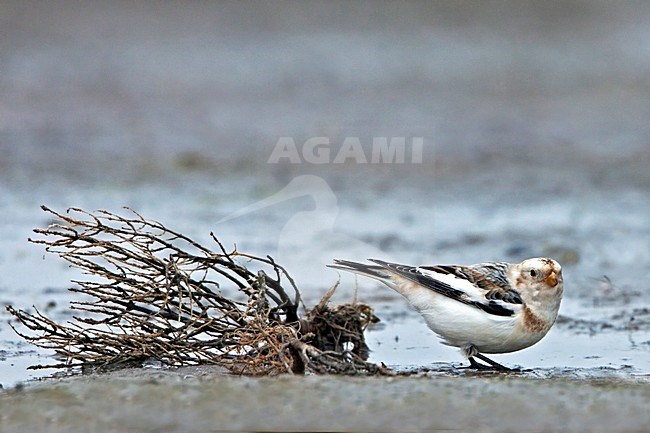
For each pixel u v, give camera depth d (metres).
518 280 9.95
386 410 7.59
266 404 7.67
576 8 30.80
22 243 14.44
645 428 7.32
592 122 23.03
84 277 12.88
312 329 10.11
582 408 7.71
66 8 29.08
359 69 26.28
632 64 27.06
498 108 23.81
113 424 7.33
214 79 25.39
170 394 7.88
